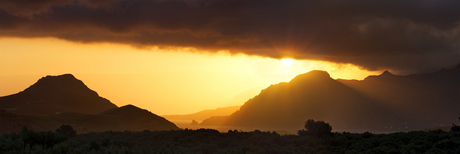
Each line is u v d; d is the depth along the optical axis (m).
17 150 24.09
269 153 31.64
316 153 32.97
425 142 33.09
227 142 37.59
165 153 26.86
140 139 39.16
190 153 27.72
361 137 39.81
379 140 36.38
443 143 31.31
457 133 35.44
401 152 30.72
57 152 24.59
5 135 28.75
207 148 33.06
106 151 24.83
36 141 28.12
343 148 35.31
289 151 32.03
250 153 29.59
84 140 35.44
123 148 25.25
